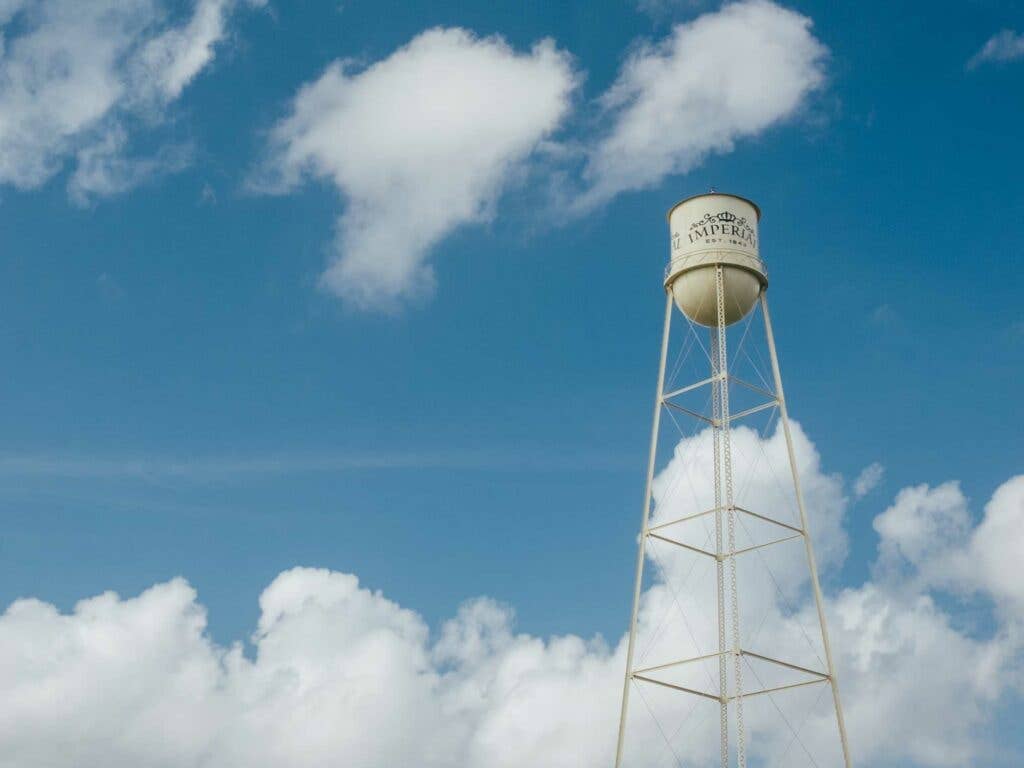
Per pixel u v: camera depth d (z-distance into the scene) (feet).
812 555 175.22
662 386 186.29
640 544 178.60
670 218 191.83
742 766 158.20
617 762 165.37
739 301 183.73
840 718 164.96
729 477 177.47
